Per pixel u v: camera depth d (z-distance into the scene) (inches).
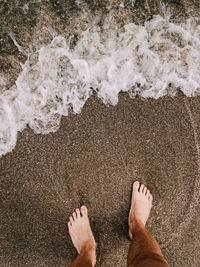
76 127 68.7
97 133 69.0
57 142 68.7
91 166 69.3
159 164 69.9
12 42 67.2
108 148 69.3
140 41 68.2
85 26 67.8
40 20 67.3
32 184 69.2
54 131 68.5
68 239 70.2
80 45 67.8
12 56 67.2
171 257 70.7
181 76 69.1
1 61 67.1
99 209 70.1
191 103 69.4
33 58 67.6
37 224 69.7
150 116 69.1
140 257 57.1
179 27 68.6
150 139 69.5
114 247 70.1
